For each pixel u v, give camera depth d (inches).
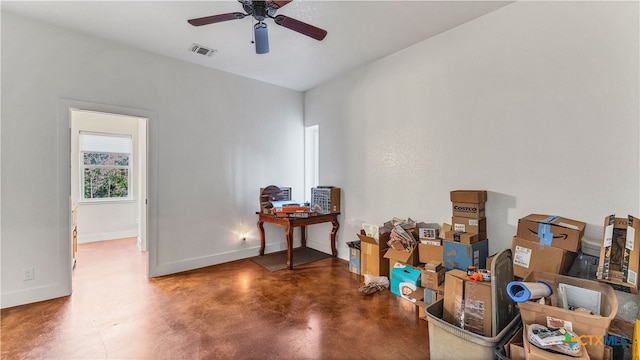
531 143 92.7
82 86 116.0
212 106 153.1
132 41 123.1
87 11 100.9
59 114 111.3
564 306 66.1
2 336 84.9
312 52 133.9
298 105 190.4
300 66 150.7
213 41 123.3
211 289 120.6
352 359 76.0
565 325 58.9
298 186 190.4
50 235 110.0
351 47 128.6
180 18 105.1
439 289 96.2
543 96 90.1
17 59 103.7
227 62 145.6
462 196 103.1
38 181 107.9
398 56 132.6
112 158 220.1
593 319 56.0
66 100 112.6
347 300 110.4
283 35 117.4
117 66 124.0
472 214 100.7
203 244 150.7
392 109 135.8
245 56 138.3
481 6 98.0
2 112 101.7
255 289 121.0
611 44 78.2
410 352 78.8
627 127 76.0
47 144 109.3
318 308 103.9
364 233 133.5
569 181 85.4
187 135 144.7
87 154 211.5
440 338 71.6
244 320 95.3
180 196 142.9
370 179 146.9
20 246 104.7
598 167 80.5
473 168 107.1
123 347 80.4
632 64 75.1
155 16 103.8
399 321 94.8
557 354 55.0
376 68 142.9
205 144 150.9
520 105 94.9
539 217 86.7
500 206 99.9
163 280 130.6
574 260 79.0
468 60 108.0
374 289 118.3
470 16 104.0
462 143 110.2
